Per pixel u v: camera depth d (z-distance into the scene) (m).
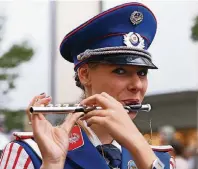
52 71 6.80
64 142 3.09
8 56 18.88
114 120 3.06
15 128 18.28
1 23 19.05
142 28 3.55
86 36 3.50
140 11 3.52
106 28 3.47
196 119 17.92
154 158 3.02
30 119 3.12
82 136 3.46
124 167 3.44
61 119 3.68
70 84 6.52
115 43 3.46
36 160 3.25
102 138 3.50
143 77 3.41
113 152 3.47
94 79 3.42
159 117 18.38
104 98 3.14
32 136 3.40
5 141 8.04
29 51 18.81
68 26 6.90
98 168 3.33
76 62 3.60
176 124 18.41
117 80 3.33
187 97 16.75
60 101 6.55
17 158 3.29
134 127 3.07
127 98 3.34
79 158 3.34
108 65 3.35
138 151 3.02
